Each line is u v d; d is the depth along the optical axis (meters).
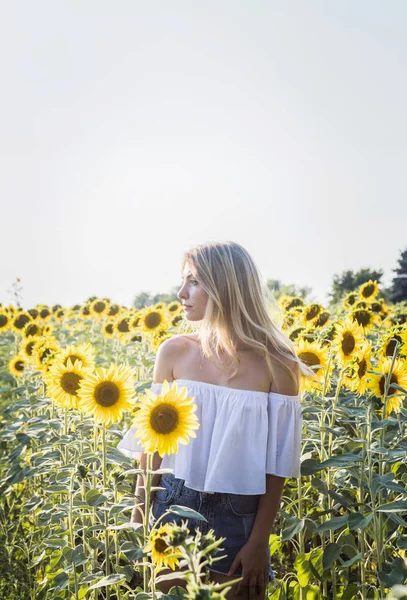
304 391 4.30
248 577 2.89
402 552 3.62
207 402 3.02
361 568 3.43
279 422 3.04
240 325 3.04
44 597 4.08
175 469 2.98
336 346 3.85
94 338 10.63
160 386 3.14
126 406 3.24
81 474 3.51
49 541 3.48
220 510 2.93
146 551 2.68
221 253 3.08
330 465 3.29
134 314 9.44
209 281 3.04
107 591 3.37
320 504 3.86
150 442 2.67
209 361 3.07
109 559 3.36
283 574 4.20
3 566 4.47
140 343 7.73
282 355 3.09
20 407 5.97
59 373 3.85
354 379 3.65
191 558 2.00
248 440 2.97
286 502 4.15
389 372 3.41
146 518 2.80
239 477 2.94
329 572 3.64
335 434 3.64
